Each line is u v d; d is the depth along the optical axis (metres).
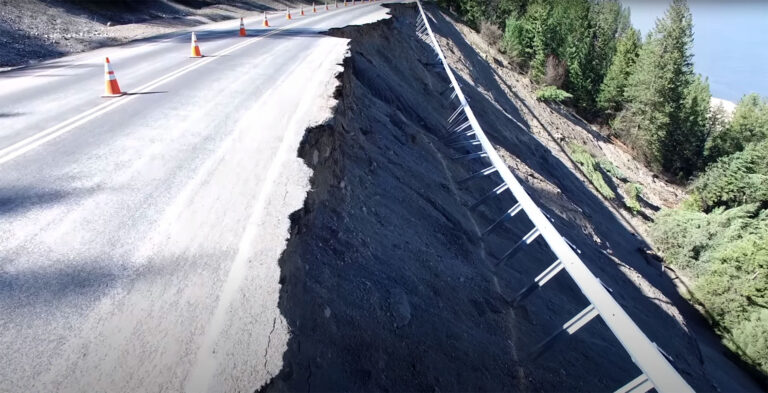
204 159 5.09
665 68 41.69
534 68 43.97
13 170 4.71
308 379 3.22
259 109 6.85
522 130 24.09
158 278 3.17
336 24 20.78
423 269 5.80
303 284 3.94
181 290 3.06
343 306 4.19
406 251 5.95
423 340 4.56
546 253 10.02
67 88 8.34
